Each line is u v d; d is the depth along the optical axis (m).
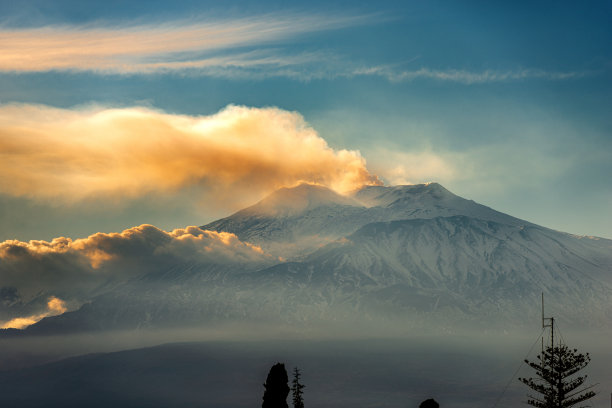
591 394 65.88
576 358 66.06
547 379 66.56
